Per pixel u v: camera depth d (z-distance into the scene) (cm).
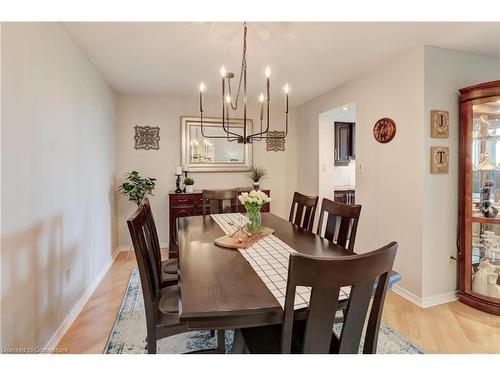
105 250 325
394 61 270
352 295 93
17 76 148
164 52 254
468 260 246
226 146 443
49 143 184
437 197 247
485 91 229
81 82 247
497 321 218
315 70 303
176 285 185
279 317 102
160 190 416
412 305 245
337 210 203
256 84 353
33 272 162
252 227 199
